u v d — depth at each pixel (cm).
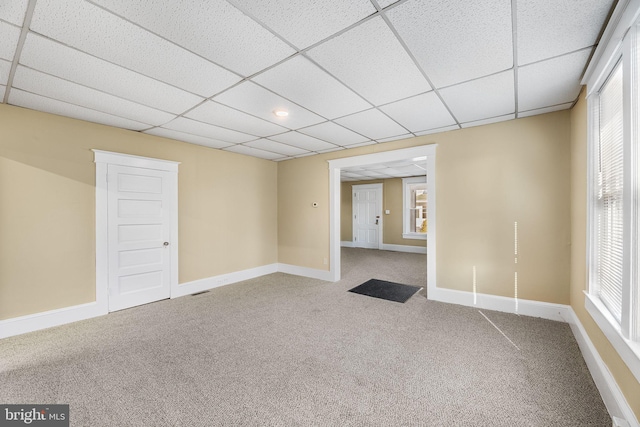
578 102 248
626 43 137
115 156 326
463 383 190
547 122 294
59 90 228
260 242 515
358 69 201
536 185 301
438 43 171
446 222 356
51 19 144
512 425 152
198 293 404
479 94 244
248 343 249
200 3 135
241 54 180
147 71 200
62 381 192
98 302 313
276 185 549
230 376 199
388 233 845
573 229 271
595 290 206
